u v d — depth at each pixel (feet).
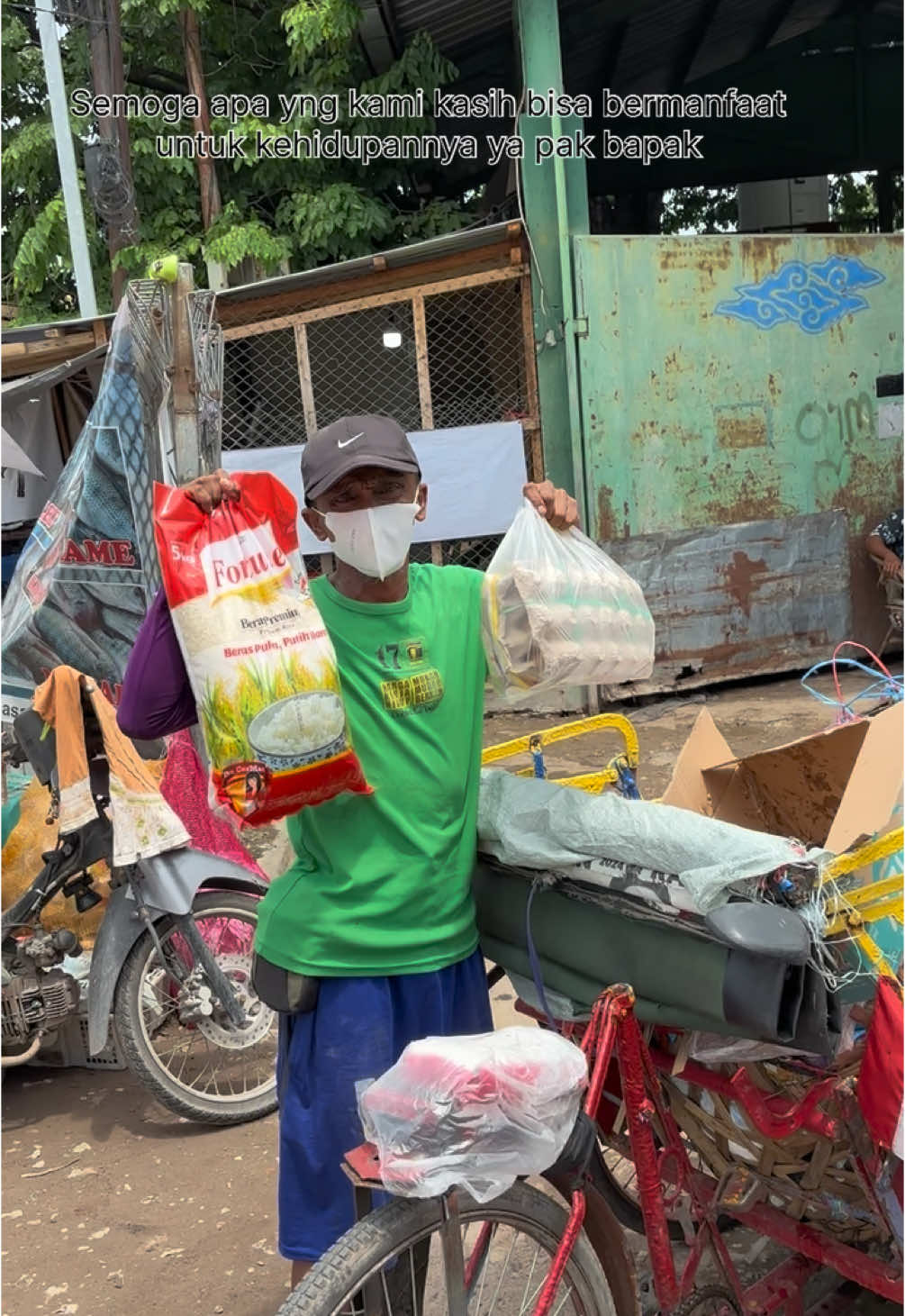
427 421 23.00
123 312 12.82
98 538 13.33
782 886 4.85
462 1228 5.21
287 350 24.93
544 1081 4.60
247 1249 8.10
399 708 5.74
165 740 11.06
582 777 7.20
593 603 5.91
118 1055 10.71
